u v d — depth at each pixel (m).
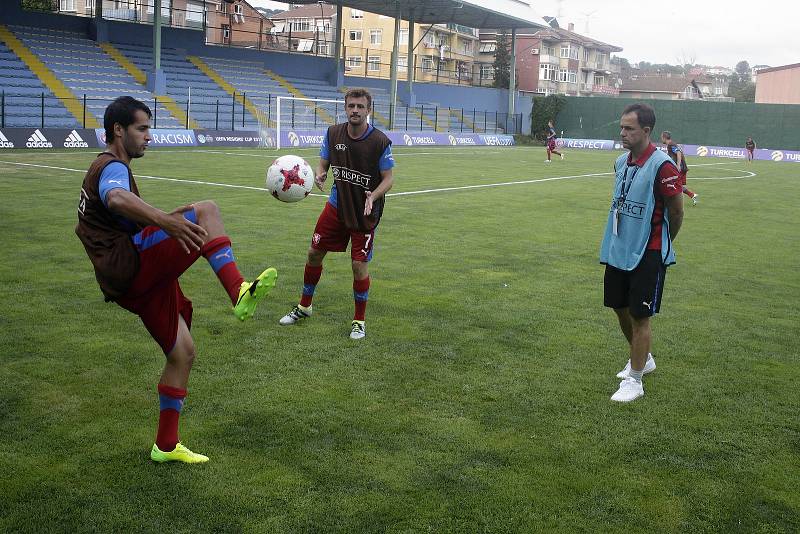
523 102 54.88
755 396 4.82
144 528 3.04
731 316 6.88
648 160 4.62
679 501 3.41
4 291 6.71
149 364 4.98
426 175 21.03
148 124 3.31
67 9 49.47
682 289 8.00
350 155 5.65
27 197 12.59
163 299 3.43
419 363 5.23
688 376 5.18
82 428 3.97
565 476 3.61
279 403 4.40
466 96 53.03
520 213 13.59
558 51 76.38
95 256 3.24
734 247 10.91
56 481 3.40
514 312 6.70
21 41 32.34
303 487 3.41
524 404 4.53
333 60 45.47
